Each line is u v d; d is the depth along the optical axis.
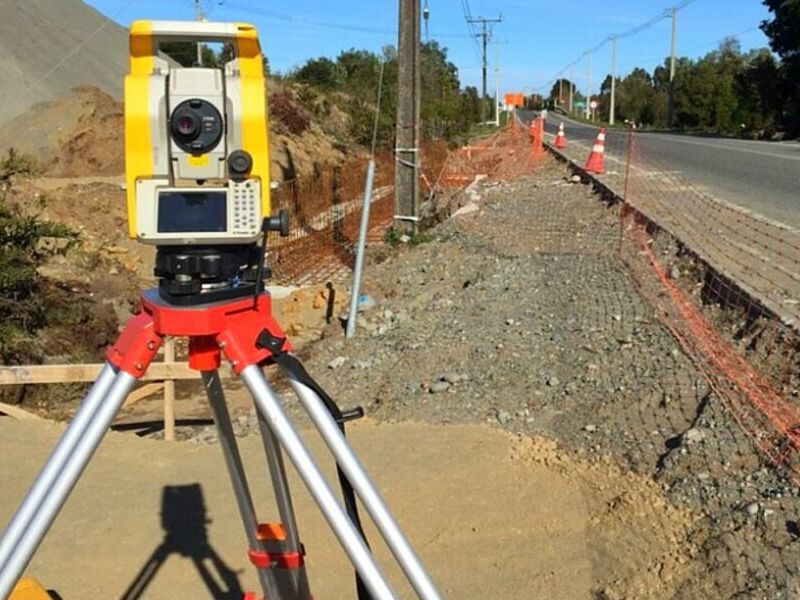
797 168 19.06
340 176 17.69
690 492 3.93
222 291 2.01
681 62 88.75
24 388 7.42
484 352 6.44
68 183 15.24
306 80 34.62
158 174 2.03
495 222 12.41
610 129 62.59
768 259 7.97
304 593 2.55
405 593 3.57
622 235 10.39
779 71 44.72
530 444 4.80
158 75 2.03
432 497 4.24
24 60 25.03
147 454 4.94
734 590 3.18
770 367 5.28
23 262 8.53
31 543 1.86
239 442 5.14
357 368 6.69
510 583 3.54
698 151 26.14
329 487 1.92
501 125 73.00
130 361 1.96
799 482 3.75
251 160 2.03
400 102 11.48
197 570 3.82
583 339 6.46
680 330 6.22
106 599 3.62
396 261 10.69
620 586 3.40
